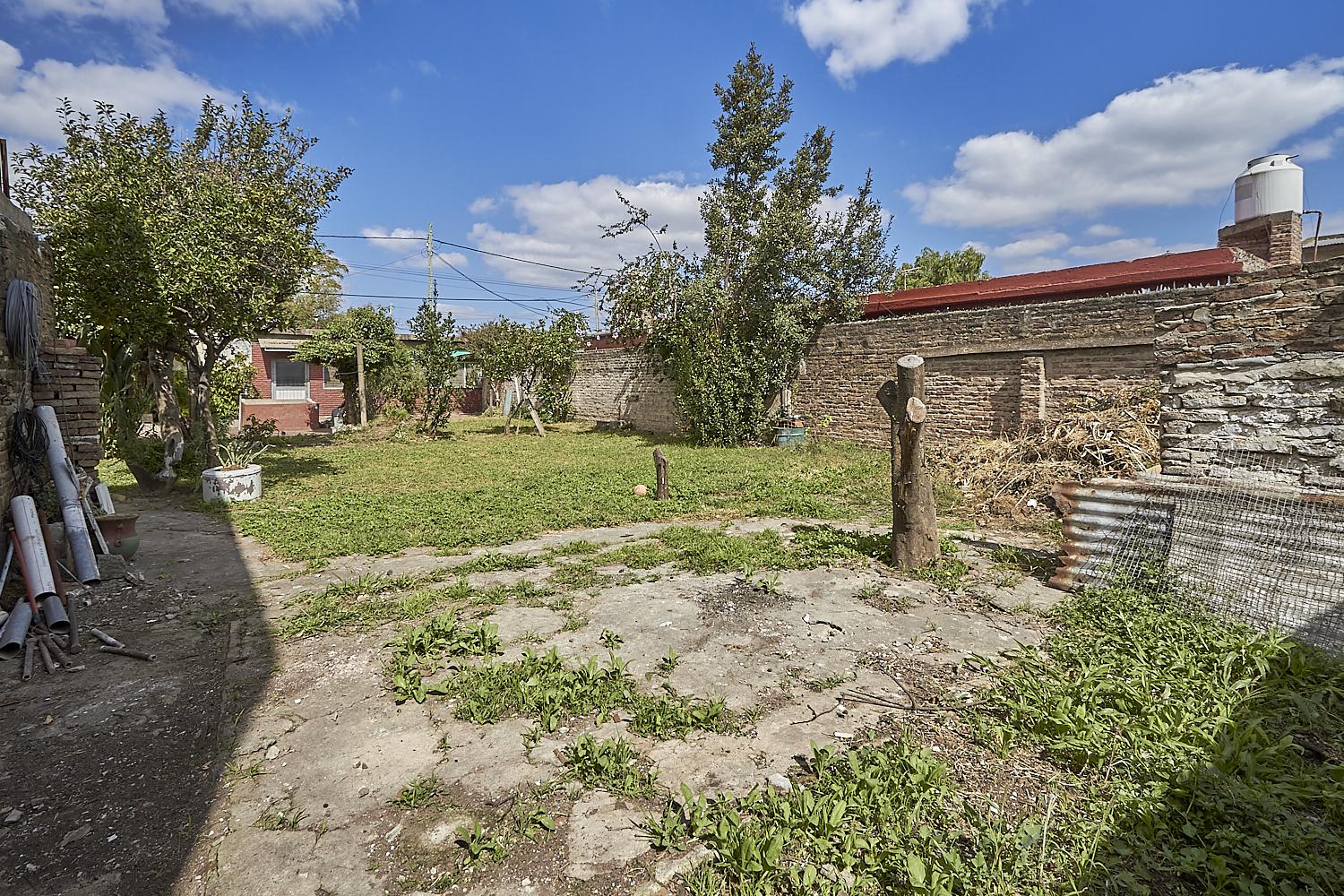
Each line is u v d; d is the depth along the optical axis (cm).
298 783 273
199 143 1130
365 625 447
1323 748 278
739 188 1645
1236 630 378
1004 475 883
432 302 2602
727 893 210
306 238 1053
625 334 1725
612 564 594
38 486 536
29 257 630
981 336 1173
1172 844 219
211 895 215
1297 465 442
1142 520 471
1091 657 357
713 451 1464
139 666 393
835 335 1491
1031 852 216
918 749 277
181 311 938
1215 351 484
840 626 428
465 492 977
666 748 291
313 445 1700
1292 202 1214
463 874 221
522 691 335
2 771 284
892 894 205
